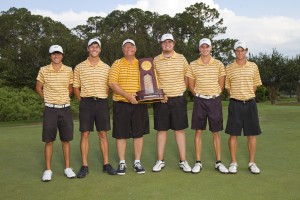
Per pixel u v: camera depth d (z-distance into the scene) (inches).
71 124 208.8
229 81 217.0
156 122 219.1
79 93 213.6
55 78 201.5
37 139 349.7
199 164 214.2
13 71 1181.1
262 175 199.9
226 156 255.3
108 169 210.7
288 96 2338.8
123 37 991.0
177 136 220.1
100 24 2146.9
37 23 1852.9
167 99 216.1
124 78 212.1
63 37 1231.5
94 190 177.2
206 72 213.2
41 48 1206.9
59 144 313.7
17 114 711.1
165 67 214.2
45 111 202.8
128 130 214.2
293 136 331.9
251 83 210.5
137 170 209.9
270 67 1373.0
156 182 189.5
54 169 224.2
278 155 251.3
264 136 334.6
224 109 768.9
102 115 209.0
